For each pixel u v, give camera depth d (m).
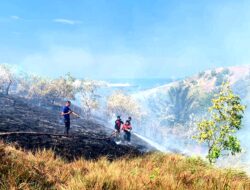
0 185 7.91
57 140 22.33
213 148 14.99
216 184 9.68
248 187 9.92
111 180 8.64
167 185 8.86
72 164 12.01
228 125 15.48
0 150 9.38
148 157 14.25
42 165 10.30
